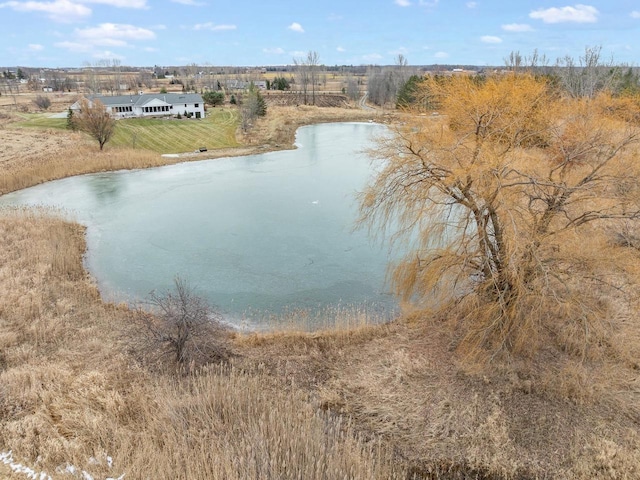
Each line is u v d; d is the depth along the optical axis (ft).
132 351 37.83
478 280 37.22
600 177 31.19
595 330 35.42
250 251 64.59
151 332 38.58
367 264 59.67
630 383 33.86
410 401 33.06
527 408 31.73
